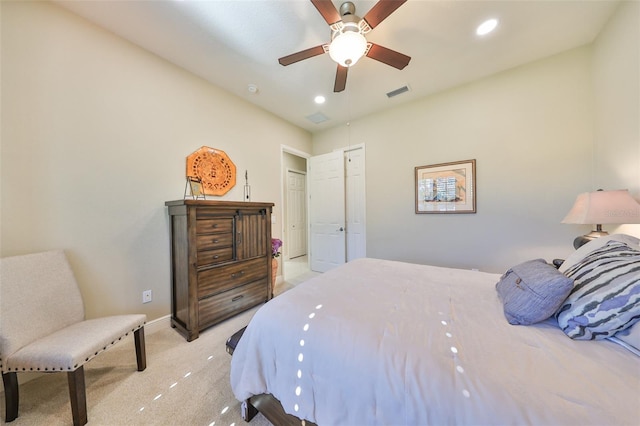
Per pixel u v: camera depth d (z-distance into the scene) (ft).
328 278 5.35
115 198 6.31
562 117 7.39
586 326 2.74
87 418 3.98
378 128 11.30
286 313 3.69
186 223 6.54
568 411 1.86
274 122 11.51
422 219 10.18
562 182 7.45
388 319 3.36
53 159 5.33
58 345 3.94
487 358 2.49
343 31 5.37
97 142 5.99
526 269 3.84
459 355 2.56
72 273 5.14
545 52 7.29
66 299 4.87
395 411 2.36
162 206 7.27
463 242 9.24
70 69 5.58
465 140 9.06
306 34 6.34
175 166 7.61
